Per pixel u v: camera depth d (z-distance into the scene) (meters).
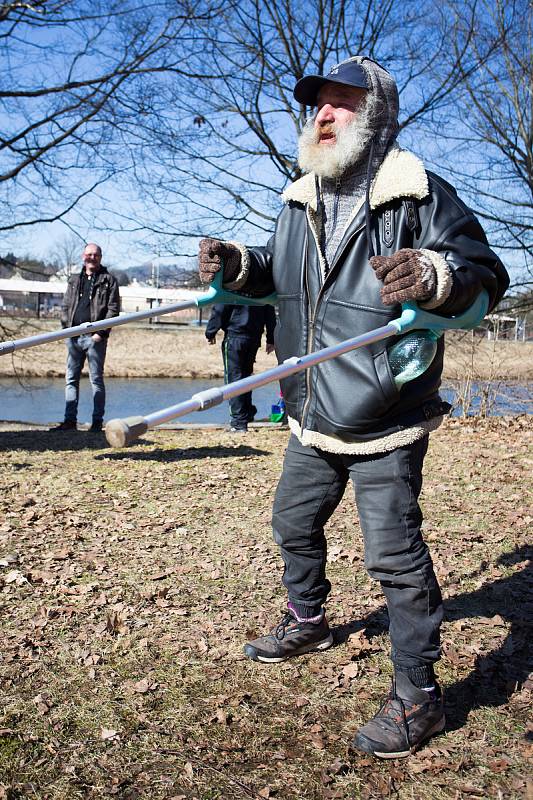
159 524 4.92
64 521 4.93
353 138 2.49
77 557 4.27
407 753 2.51
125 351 25.84
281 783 2.37
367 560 2.59
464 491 5.86
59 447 7.72
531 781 2.39
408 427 2.53
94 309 8.65
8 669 2.99
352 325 2.55
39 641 3.23
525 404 10.94
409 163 2.46
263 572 4.10
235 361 8.84
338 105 2.58
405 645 2.56
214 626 3.42
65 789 2.29
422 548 2.57
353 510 5.25
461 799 2.31
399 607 2.56
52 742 2.53
